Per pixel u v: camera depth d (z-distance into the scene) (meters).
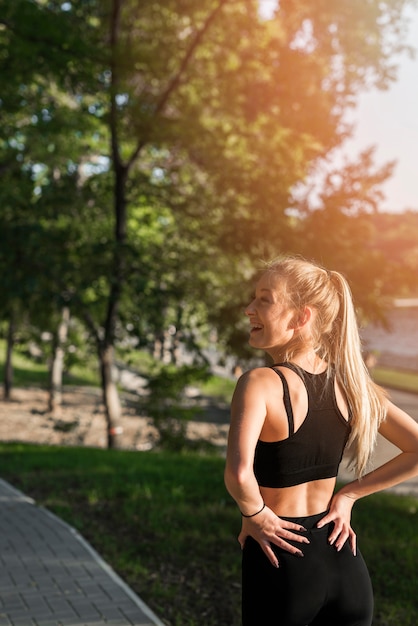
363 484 2.36
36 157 18.94
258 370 2.24
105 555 6.01
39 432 22.86
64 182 18.27
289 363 2.29
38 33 13.73
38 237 15.39
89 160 22.38
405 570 5.95
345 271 16.38
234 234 16.78
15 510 7.65
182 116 16.59
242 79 16.53
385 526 7.79
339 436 2.31
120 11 15.56
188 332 18.00
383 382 35.81
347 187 16.92
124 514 7.52
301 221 17.36
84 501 8.23
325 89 17.06
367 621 2.28
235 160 17.41
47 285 15.95
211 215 17.61
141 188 18.00
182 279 17.77
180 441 17.22
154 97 16.98
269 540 2.13
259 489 2.24
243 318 17.73
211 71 16.97
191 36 16.83
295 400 2.22
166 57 16.14
